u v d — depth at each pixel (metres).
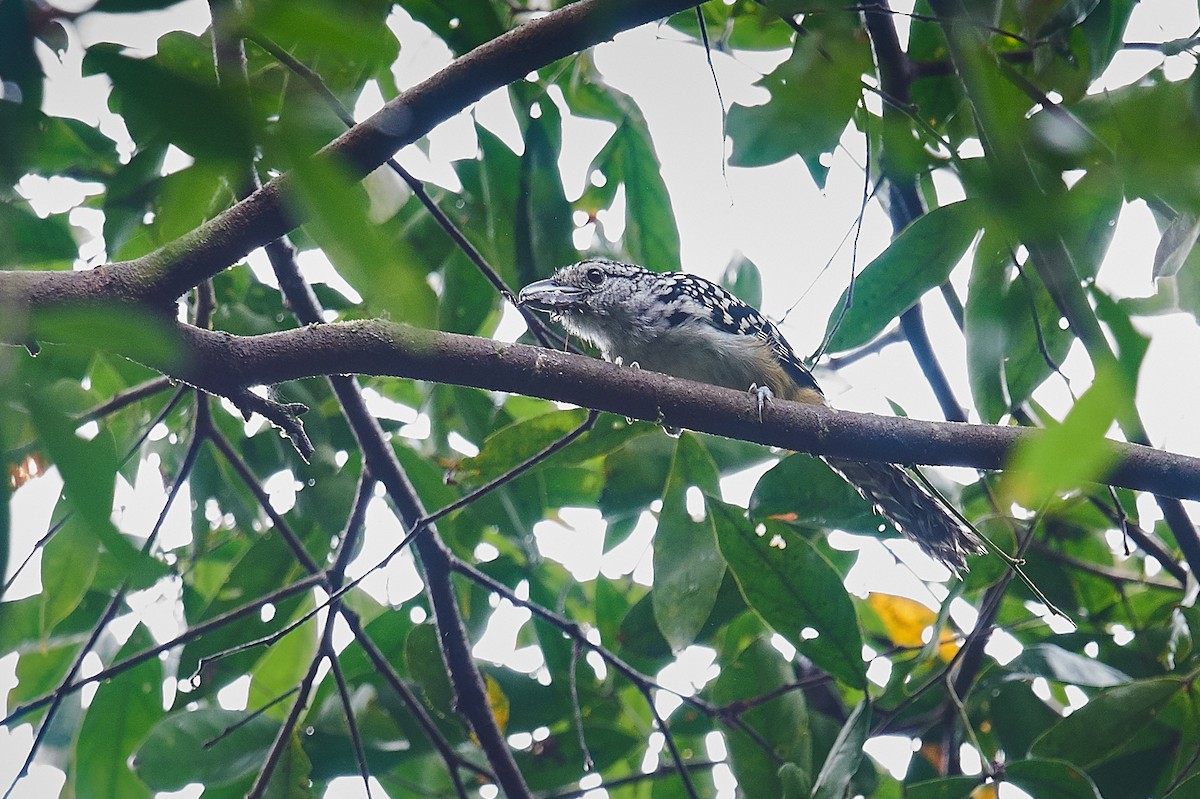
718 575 8.55
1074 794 8.20
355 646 9.99
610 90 9.59
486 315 9.38
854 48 4.91
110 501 3.69
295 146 2.93
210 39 5.64
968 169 4.35
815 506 8.73
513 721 9.75
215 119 2.84
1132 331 3.52
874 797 9.31
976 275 7.97
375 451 8.93
